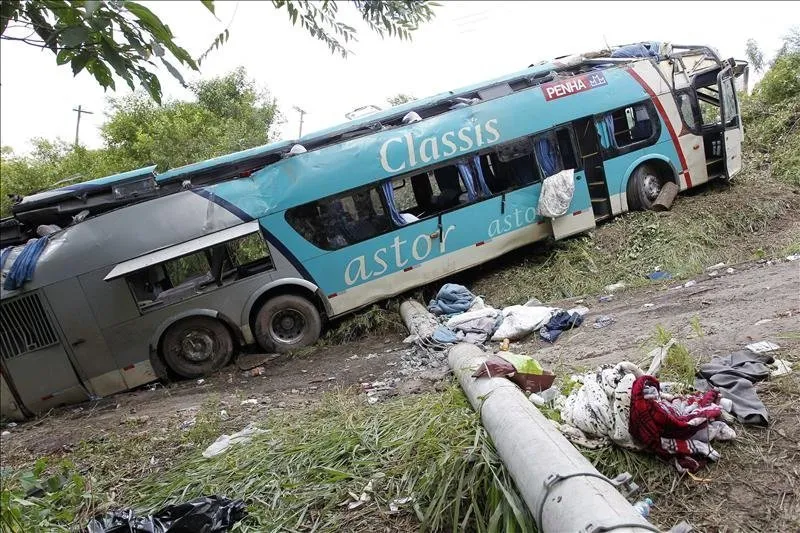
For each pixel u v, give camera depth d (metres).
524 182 10.09
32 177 14.14
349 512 3.82
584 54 11.64
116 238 8.48
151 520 3.86
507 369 4.59
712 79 11.64
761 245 9.34
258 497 4.15
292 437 5.02
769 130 14.09
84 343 8.45
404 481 3.90
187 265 8.80
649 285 8.28
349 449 4.50
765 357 4.44
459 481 3.48
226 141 12.92
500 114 9.98
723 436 3.55
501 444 3.47
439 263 9.69
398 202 10.32
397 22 2.07
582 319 7.28
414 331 8.23
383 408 5.31
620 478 3.20
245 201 8.88
